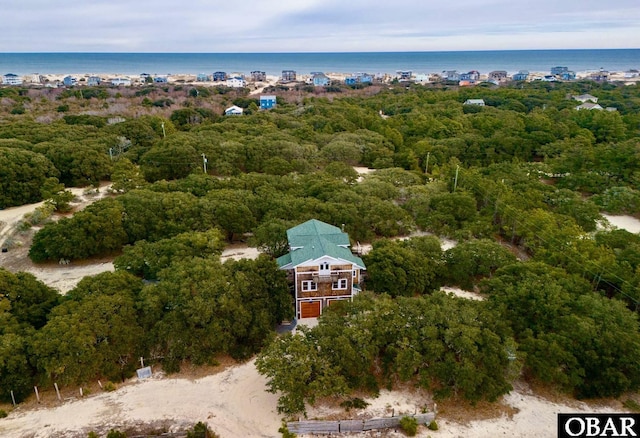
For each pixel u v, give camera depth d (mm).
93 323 30375
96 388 30469
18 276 35062
